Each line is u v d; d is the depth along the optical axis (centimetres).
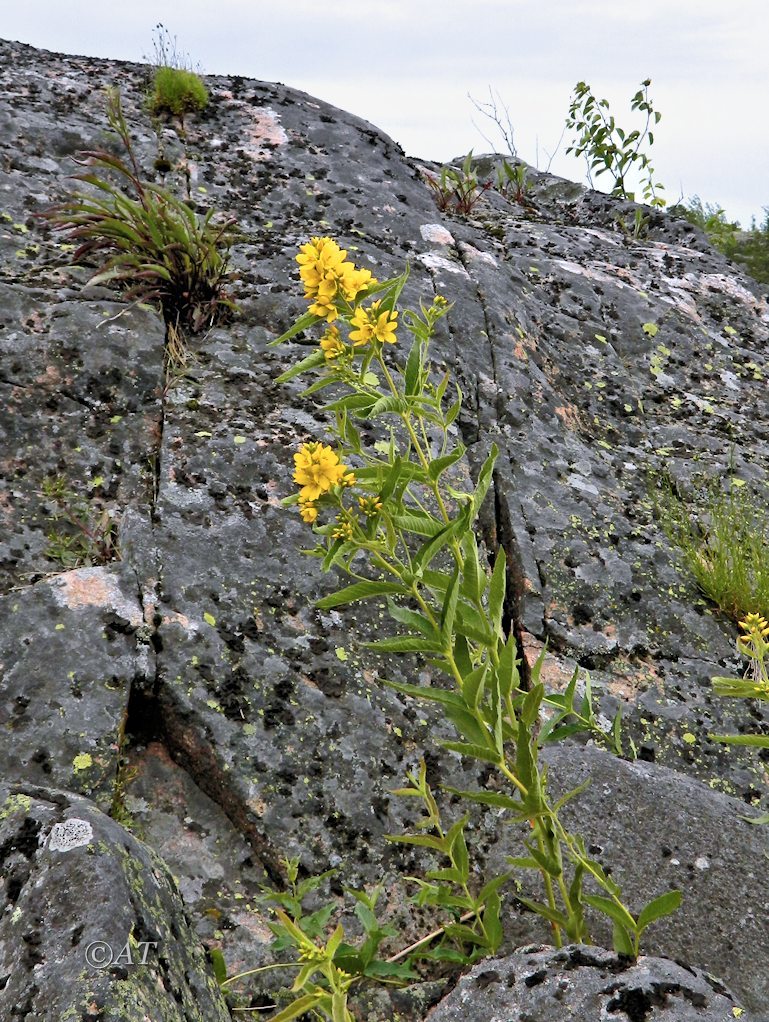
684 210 1003
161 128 545
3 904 198
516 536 365
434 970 250
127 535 310
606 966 207
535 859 227
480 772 289
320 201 522
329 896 254
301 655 296
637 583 363
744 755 320
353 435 232
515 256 546
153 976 192
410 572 222
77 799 222
